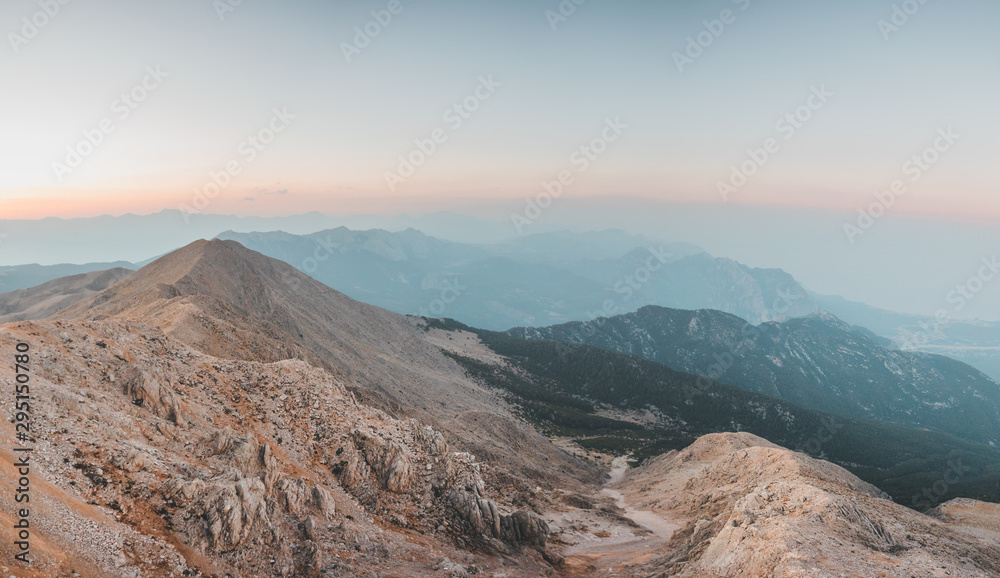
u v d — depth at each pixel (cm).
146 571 2931
